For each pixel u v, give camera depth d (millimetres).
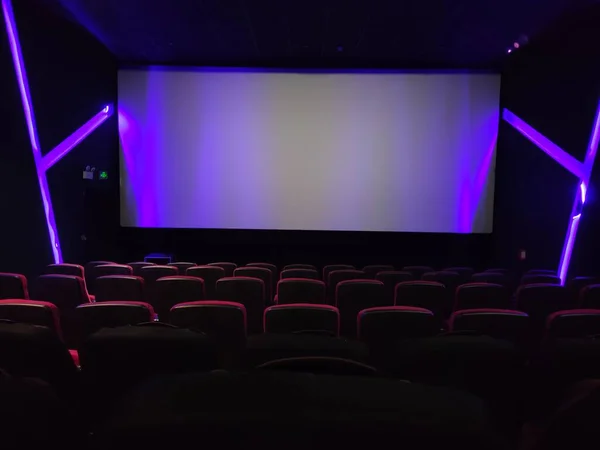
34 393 893
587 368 1936
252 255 10297
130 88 9461
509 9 6652
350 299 4336
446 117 9344
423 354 1955
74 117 8195
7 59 6492
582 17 6855
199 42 8352
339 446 710
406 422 709
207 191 9633
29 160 7051
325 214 9617
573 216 7207
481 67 9242
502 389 1988
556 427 937
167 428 706
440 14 6891
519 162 8703
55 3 6836
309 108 9453
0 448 835
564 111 7430
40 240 7340
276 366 1263
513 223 8883
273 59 9250
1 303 2746
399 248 10086
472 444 699
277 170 9578
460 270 7164
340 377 846
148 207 9641
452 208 9453
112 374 1850
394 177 9484
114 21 7441
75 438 945
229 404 745
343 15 7008
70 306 4500
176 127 9523
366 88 9375
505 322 2969
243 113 9500
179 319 2932
